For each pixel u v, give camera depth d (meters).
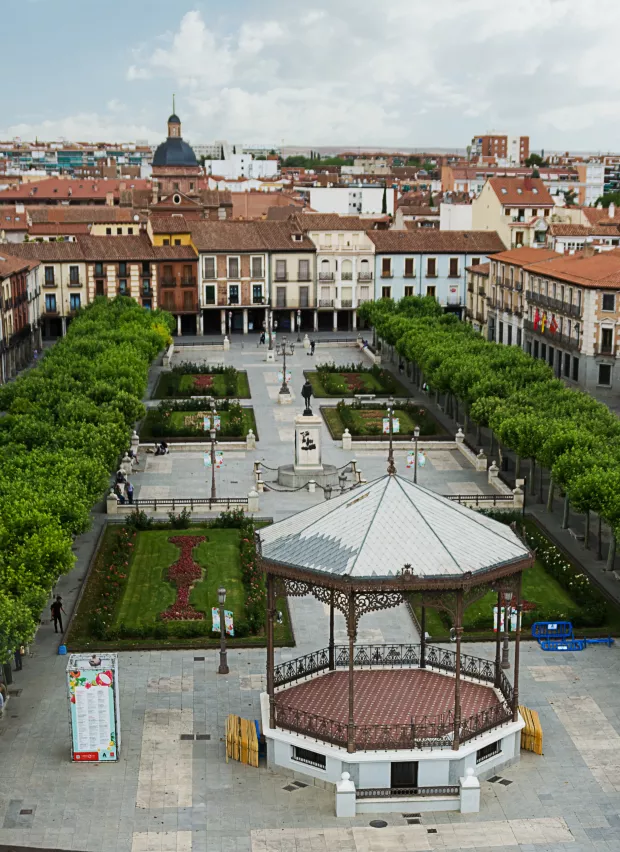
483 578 39.66
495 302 142.62
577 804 39.62
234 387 117.94
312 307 163.75
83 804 39.19
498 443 90.31
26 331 136.38
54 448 67.50
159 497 79.19
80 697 41.47
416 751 39.91
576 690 48.62
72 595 59.41
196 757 42.69
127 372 94.00
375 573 39.16
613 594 59.81
